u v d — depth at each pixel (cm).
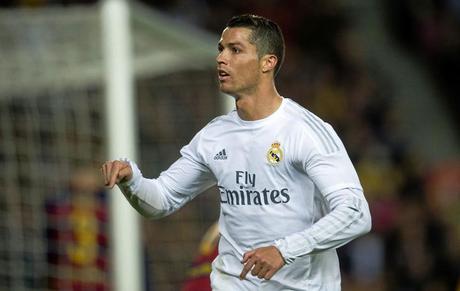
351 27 4266
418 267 2966
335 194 1132
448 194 3250
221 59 1184
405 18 4306
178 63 2141
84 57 2061
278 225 1183
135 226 1823
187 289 1526
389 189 3309
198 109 2283
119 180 1178
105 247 2078
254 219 1191
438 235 3030
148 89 2308
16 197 2133
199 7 3988
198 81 2281
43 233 2100
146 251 2122
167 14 3925
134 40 2048
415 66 4219
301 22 4106
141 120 2312
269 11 4097
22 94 2139
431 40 4259
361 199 1130
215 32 3959
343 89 3859
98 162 2184
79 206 2088
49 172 2148
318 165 1150
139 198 1214
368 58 4191
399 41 4303
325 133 1167
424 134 4003
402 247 3003
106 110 1873
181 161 1256
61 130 2164
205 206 2255
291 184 1178
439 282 2950
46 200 2103
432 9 4331
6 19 1986
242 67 1178
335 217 1109
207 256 1519
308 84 3831
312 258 1195
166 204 1250
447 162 3694
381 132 3619
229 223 1215
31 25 1998
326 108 3741
